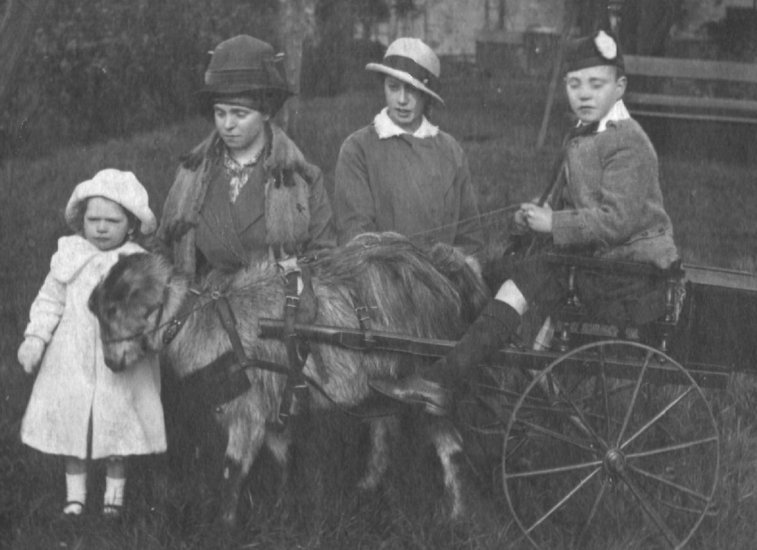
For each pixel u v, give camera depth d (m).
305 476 4.77
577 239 4.35
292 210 4.74
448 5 13.30
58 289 4.51
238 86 4.61
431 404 4.24
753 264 7.65
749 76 12.30
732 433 5.29
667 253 4.38
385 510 4.57
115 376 4.39
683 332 4.48
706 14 13.32
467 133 11.00
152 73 11.35
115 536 4.30
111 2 11.25
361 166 5.22
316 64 12.45
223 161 4.80
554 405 4.73
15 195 8.69
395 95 5.16
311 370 4.33
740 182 10.48
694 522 4.54
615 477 4.37
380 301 4.43
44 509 4.55
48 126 10.59
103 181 4.46
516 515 4.26
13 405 5.45
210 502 4.53
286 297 4.30
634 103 12.11
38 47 10.66
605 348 4.54
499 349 4.34
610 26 4.99
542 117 11.74
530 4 13.22
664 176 10.73
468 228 5.41
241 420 4.34
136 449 4.40
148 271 4.25
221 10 11.77
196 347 4.32
